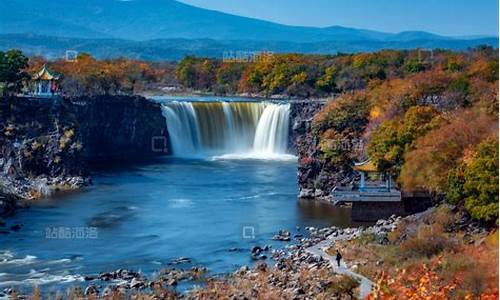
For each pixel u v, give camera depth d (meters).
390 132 131.00
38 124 179.00
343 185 149.50
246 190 158.00
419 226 109.38
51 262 105.25
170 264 104.56
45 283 95.69
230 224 127.31
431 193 123.94
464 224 108.69
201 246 113.88
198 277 97.88
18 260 106.06
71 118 184.62
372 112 156.62
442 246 99.19
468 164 110.00
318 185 151.50
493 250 96.50
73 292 90.62
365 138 150.25
